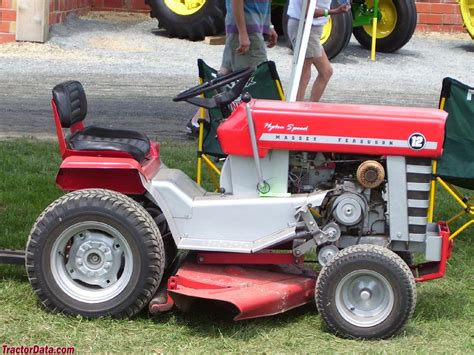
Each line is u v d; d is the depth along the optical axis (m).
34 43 18.44
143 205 6.13
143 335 5.49
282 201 5.72
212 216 5.77
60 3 20.03
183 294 5.54
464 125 7.00
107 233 5.68
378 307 5.52
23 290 6.13
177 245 5.70
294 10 10.66
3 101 13.68
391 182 5.71
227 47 8.98
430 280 6.08
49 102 13.79
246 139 5.80
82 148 5.79
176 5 19.95
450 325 5.84
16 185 8.89
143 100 14.18
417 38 21.97
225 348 5.36
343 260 5.47
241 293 5.56
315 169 5.91
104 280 5.70
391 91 15.61
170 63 17.55
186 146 10.98
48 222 5.61
